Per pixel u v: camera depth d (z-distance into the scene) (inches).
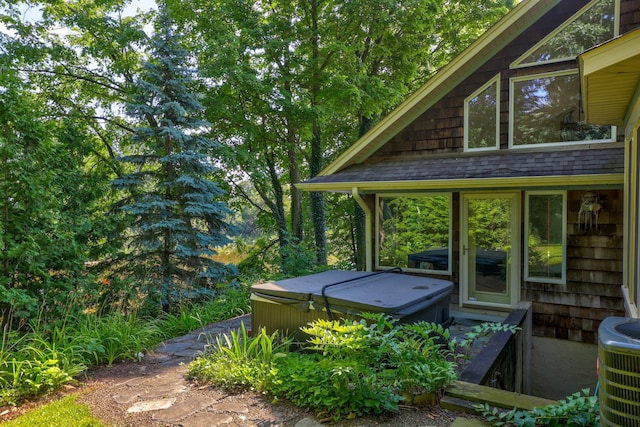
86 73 489.1
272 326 178.5
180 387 141.8
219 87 452.4
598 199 217.9
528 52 250.5
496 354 148.8
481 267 257.1
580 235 225.0
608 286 218.2
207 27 467.8
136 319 212.8
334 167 303.4
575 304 227.1
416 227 278.8
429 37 539.2
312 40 501.0
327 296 161.6
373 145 301.9
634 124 149.3
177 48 326.6
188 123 327.3
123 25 445.4
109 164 456.1
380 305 148.4
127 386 144.8
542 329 236.4
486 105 265.7
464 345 141.9
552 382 233.8
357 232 586.2
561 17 241.3
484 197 254.7
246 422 114.0
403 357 123.6
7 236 192.9
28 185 205.9
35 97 455.5
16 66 420.5
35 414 123.6
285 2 478.6
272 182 559.5
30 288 205.2
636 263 145.7
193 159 322.0
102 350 168.9
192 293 294.8
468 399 116.9
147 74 320.8
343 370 117.3
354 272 221.1
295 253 392.5
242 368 143.6
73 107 492.4
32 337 171.5
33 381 141.3
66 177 257.0
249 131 467.2
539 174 207.9
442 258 270.4
